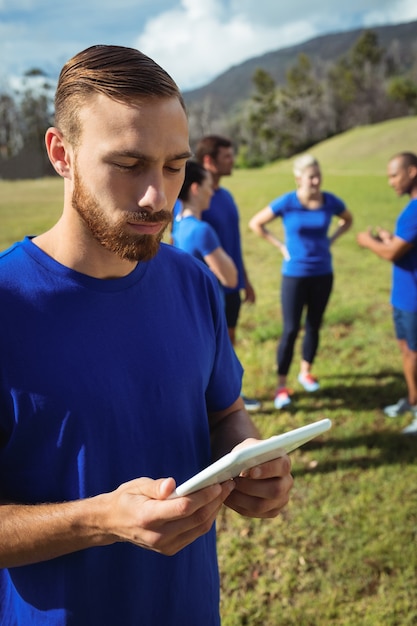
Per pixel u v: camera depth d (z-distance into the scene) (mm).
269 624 2305
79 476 995
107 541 913
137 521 826
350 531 2803
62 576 1032
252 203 18359
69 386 975
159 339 1082
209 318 1231
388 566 2576
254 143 84812
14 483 1021
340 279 7824
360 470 3311
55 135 958
